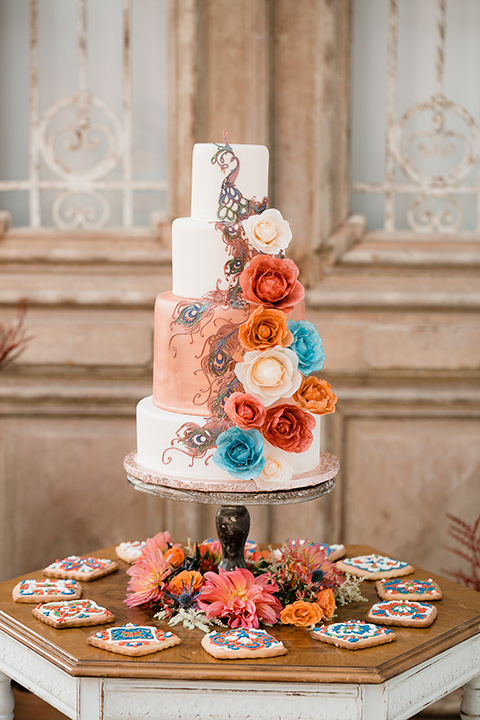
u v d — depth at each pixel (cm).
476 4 270
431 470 276
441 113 274
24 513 275
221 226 148
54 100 272
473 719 169
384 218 278
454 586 179
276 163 264
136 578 166
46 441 272
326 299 267
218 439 144
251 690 141
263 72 258
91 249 267
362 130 275
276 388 144
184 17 254
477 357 271
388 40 271
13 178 276
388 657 144
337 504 276
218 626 156
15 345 257
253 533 274
